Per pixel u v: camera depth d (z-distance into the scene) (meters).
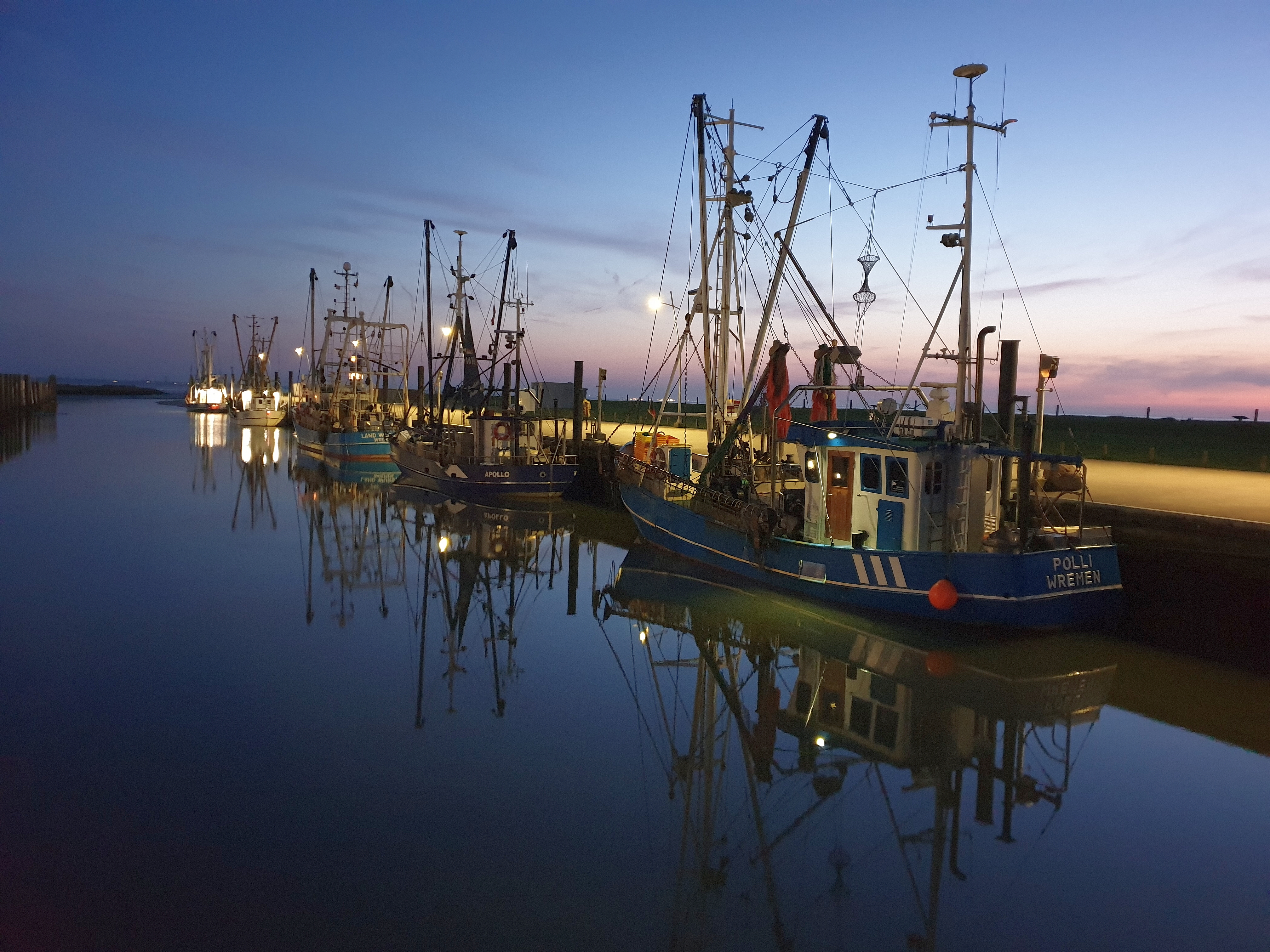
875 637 13.24
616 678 11.69
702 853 6.87
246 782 8.00
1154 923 6.02
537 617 15.10
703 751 9.09
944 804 7.93
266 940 5.54
